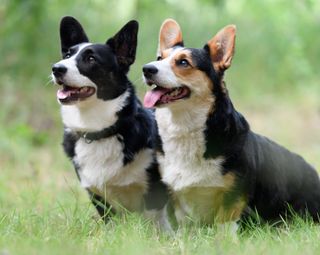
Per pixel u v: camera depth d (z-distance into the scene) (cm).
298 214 1053
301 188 1067
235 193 960
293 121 2158
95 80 1027
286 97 2408
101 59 1036
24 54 2195
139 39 2348
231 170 950
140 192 1055
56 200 1177
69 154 1068
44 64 2183
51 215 1053
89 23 2336
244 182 959
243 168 954
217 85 956
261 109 2306
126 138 1028
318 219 1088
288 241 860
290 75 2517
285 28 2650
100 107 1027
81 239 873
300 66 2534
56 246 805
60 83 1020
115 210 1064
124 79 1054
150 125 1053
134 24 1066
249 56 2547
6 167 1585
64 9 2334
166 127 968
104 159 1032
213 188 963
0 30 2217
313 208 1082
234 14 2748
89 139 1035
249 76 2488
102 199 1063
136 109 1048
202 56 953
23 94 2081
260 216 1016
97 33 2305
